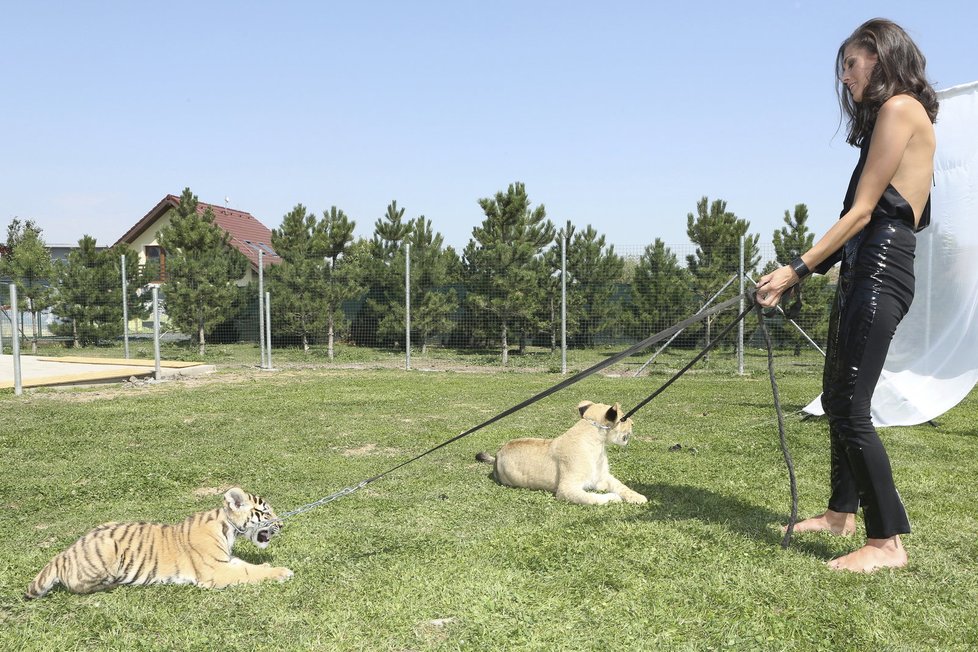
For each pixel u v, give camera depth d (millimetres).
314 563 4543
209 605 3900
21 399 12586
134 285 24891
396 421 10359
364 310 23797
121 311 24500
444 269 22297
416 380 15867
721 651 3363
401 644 3451
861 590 4004
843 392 4387
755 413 10828
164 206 32000
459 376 16828
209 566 4211
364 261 23141
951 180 7773
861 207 4273
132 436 9148
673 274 20016
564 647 3381
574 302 21141
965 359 7840
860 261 4363
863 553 4391
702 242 22219
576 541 4895
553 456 6328
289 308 22469
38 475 7113
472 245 22781
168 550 4203
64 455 8008
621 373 17188
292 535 5141
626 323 20922
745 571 4281
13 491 6504
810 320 18828
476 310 21500
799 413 10297
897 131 4203
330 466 7461
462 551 4754
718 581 4129
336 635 3531
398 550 4805
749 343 19766
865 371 4312
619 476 6938
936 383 8039
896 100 4246
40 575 4051
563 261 17766
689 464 7406
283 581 4223
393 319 22328
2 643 3475
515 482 6605
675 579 4184
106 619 3717
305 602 3918
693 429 9453
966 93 7664
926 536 4934
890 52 4324
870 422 4352
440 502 6047
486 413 11055
